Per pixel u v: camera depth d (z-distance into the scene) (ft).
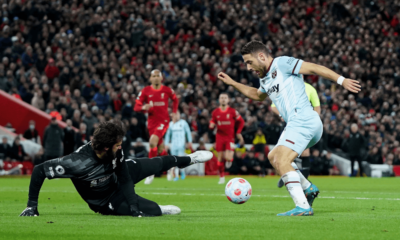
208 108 145.07
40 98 128.98
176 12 184.85
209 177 123.95
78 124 122.62
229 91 155.53
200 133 136.56
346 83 31.94
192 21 176.55
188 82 152.56
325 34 198.90
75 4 161.89
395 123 158.40
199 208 40.91
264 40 186.09
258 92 38.04
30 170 117.60
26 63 136.87
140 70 149.69
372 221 29.68
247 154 130.41
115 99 132.05
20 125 124.77
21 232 24.73
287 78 34.19
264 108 148.46
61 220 29.96
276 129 131.85
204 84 155.02
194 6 186.60
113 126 29.81
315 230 25.64
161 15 180.04
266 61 34.73
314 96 60.13
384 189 73.51
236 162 130.41
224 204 45.29
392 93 171.53
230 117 93.30
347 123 148.15
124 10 171.22
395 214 34.78
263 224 28.09
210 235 23.84
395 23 211.00
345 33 202.59
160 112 82.48
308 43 191.01
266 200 50.75
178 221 29.45
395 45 201.46
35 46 139.64
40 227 26.68
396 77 180.86
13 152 115.24
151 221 29.35
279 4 203.10
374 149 138.51
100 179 31.45
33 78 130.52
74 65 139.64
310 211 33.14
